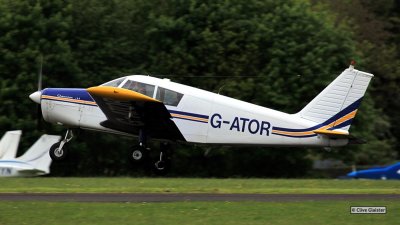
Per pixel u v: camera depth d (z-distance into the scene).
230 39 91.19
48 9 92.44
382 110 123.19
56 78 88.75
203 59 90.88
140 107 58.16
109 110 59.22
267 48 92.25
